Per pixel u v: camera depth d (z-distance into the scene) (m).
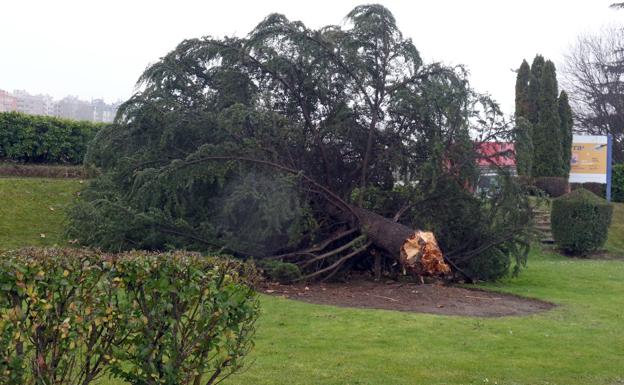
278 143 12.79
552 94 28.50
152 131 13.24
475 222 13.69
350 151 13.93
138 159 13.04
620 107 44.38
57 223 17.22
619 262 19.92
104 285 4.26
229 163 12.13
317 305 10.23
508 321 9.52
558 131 28.39
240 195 11.74
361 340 8.01
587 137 28.89
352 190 13.90
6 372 3.97
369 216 13.01
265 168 12.27
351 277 13.68
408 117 13.48
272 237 12.49
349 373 6.65
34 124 21.38
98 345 4.37
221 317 4.52
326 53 13.00
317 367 6.83
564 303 11.41
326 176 13.64
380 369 6.83
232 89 13.41
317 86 13.22
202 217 12.73
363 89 13.28
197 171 12.04
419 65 13.34
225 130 12.62
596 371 7.15
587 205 20.72
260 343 7.72
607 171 28.80
